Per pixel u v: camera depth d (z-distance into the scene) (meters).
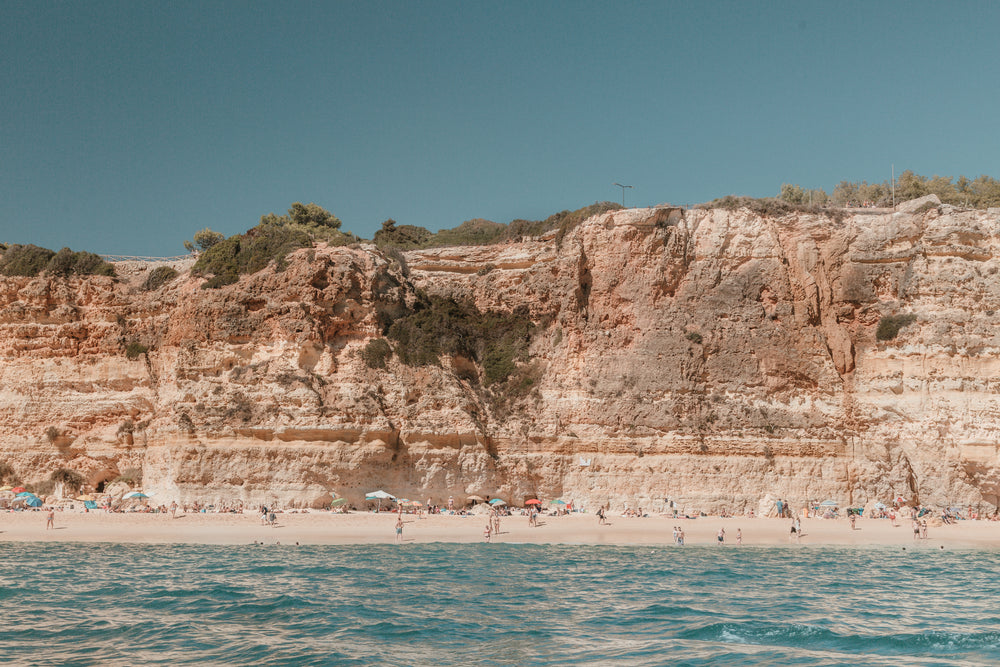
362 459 67.62
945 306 75.56
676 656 30.55
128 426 73.94
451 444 70.50
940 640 32.81
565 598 40.00
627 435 72.12
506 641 32.41
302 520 62.44
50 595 39.56
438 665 29.34
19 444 74.25
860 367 76.31
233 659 29.84
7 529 58.56
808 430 72.25
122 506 67.69
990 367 74.19
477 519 65.38
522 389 75.56
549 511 69.25
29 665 28.88
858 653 31.23
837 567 49.41
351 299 73.38
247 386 68.50
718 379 73.75
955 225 76.38
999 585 44.16
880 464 72.06
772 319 75.50
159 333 75.75
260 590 41.16
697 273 76.25
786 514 70.06
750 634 33.53
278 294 72.12
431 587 42.34
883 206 88.69
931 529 64.88
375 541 56.84
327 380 69.88
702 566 49.25
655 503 70.38
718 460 71.12
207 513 64.25
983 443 72.19
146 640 32.16
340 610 37.22
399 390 71.19
